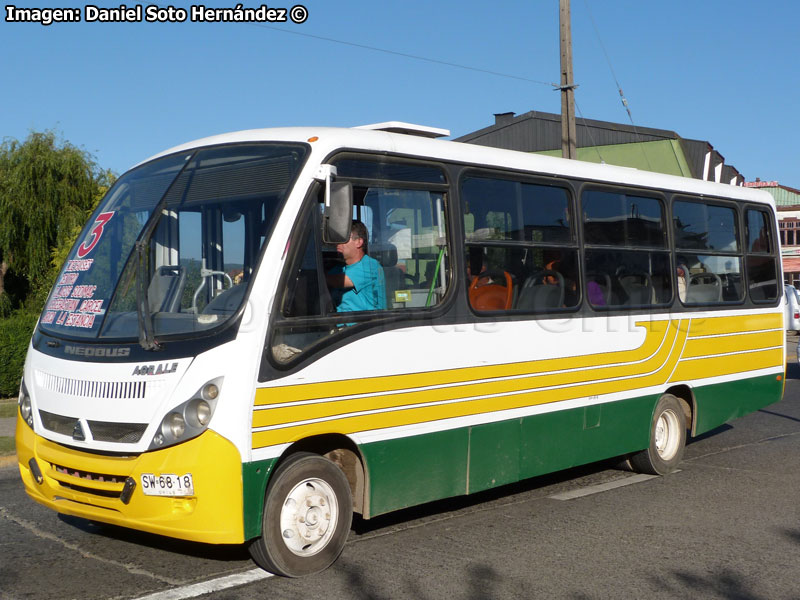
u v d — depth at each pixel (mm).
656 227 8938
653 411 8773
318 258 5719
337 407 5734
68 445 5535
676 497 8031
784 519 7223
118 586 5465
